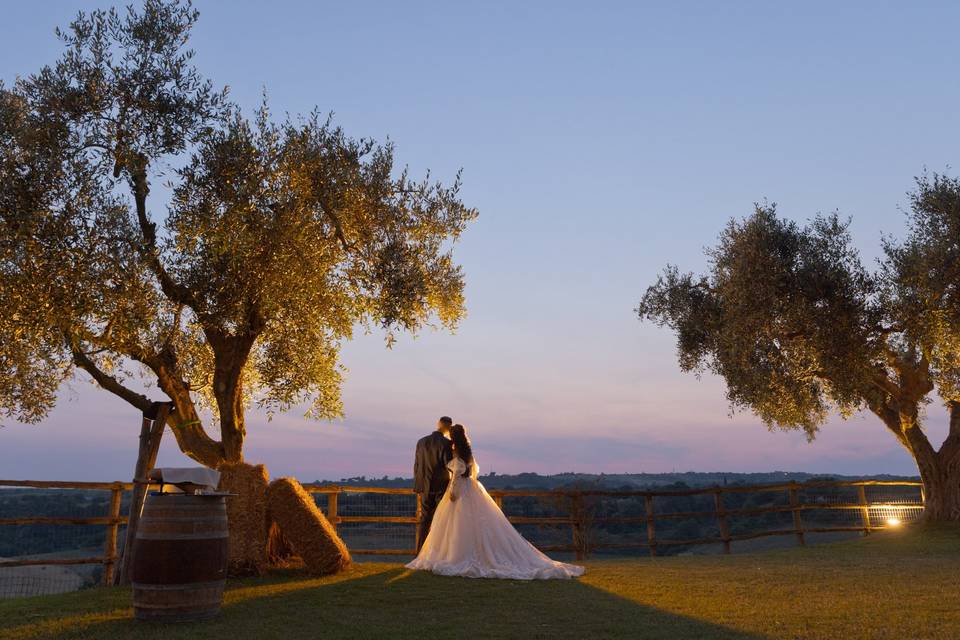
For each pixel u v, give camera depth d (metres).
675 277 19.00
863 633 4.82
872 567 9.05
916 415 15.48
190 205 9.49
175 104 9.57
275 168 9.86
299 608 6.09
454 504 8.68
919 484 15.88
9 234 8.29
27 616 5.81
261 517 8.46
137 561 5.65
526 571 8.13
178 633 5.11
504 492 13.20
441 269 11.48
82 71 9.30
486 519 8.58
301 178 9.91
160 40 9.62
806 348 15.22
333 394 12.17
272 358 11.25
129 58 9.72
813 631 4.91
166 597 5.51
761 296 15.40
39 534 8.78
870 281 15.49
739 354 15.92
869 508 15.36
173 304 9.73
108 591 7.21
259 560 8.23
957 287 14.48
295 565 8.83
